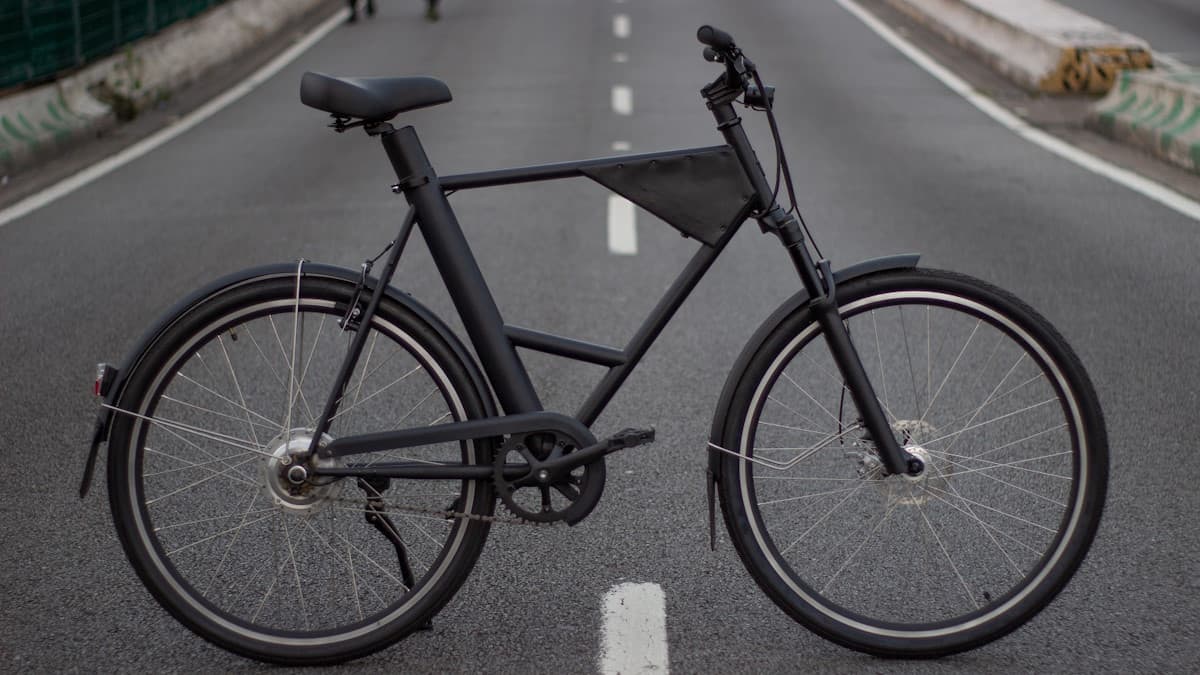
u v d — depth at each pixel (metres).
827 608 3.29
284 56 17.27
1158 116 10.86
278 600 3.50
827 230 8.10
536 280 7.05
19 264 7.54
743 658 3.27
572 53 17.00
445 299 6.71
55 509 4.23
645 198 3.19
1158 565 3.75
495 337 3.22
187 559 3.70
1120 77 11.98
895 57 16.92
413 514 3.40
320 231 8.16
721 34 3.05
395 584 3.55
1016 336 3.25
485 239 8.03
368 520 3.27
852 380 3.26
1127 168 10.20
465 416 3.21
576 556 3.84
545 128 11.75
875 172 10.02
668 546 3.90
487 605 3.55
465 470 3.19
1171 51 16.53
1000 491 3.97
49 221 8.71
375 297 3.18
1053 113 13.06
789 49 17.45
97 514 4.19
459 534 3.25
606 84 14.47
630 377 5.52
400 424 3.79
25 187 9.98
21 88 11.62
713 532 3.31
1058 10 17.23
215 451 4.21
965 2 18.09
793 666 3.23
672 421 5.00
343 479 3.21
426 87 3.15
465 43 18.05
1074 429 3.24
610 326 6.21
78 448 4.78
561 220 8.57
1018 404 4.84
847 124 12.28
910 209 8.70
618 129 11.65
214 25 17.19
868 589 3.54
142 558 3.21
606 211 8.84
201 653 3.32
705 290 6.90
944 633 3.27
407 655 3.30
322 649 3.24
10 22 11.47
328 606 3.47
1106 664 3.23
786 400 5.03
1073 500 3.26
